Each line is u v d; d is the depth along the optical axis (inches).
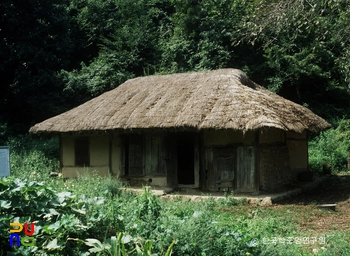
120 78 839.1
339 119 796.6
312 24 377.7
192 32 895.7
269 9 389.1
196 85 515.8
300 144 586.2
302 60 808.3
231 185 461.1
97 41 1003.3
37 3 838.5
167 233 210.1
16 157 593.6
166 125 451.2
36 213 209.9
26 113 866.8
